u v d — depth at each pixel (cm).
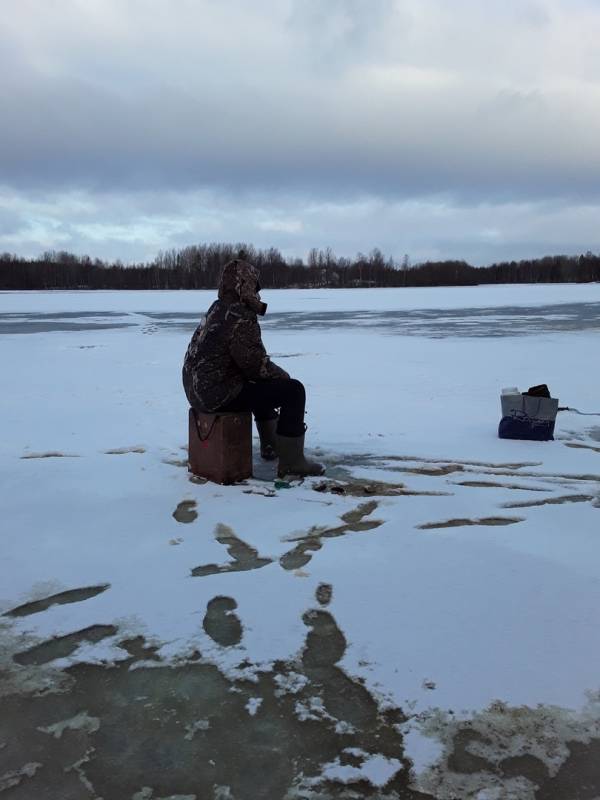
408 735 211
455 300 4316
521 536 365
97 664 251
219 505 412
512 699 227
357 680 239
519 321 2333
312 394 864
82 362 1248
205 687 237
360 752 205
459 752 204
